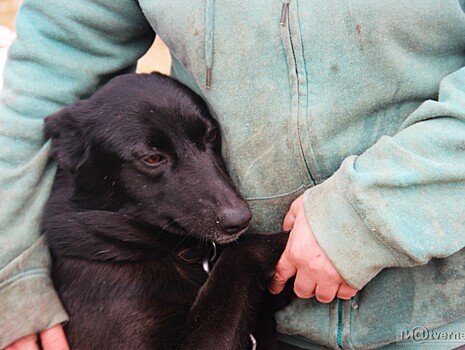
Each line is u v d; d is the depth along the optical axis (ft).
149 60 6.62
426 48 2.80
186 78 3.26
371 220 2.62
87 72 3.21
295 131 2.86
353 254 2.67
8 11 7.82
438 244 2.62
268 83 2.86
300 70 2.82
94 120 3.18
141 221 3.18
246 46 2.85
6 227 2.99
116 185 3.18
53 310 3.01
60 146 3.19
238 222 2.99
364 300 2.90
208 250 3.26
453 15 2.75
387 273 2.87
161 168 3.16
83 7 3.11
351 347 2.93
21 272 2.97
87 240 3.14
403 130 2.72
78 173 3.21
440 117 2.69
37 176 3.10
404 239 2.60
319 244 2.70
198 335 2.97
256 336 3.19
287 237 3.02
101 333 3.05
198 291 3.15
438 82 2.84
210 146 3.21
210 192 3.09
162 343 3.00
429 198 2.63
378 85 2.82
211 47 2.87
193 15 2.88
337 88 2.82
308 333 3.02
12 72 3.16
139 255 3.16
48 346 3.01
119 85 3.21
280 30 2.81
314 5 2.79
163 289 3.12
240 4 2.83
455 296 2.80
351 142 2.87
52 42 3.16
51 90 3.17
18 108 3.11
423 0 2.73
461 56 2.88
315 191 2.76
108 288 3.09
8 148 3.07
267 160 2.93
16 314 2.93
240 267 3.05
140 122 3.14
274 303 3.11
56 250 3.15
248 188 3.01
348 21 2.77
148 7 2.99
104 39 3.20
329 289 2.77
